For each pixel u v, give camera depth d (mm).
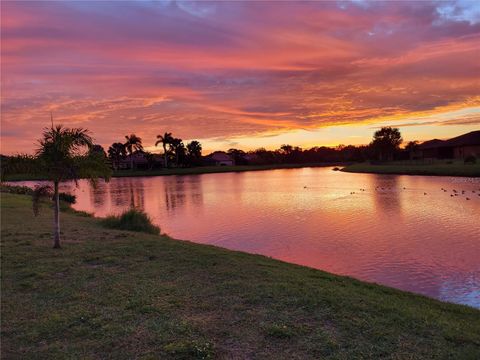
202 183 63594
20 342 5273
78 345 5113
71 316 6098
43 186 12086
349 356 4539
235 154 160500
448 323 5488
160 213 28000
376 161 100875
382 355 4539
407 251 13812
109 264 9406
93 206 35531
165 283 7723
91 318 5992
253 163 156000
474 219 20156
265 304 6359
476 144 85375
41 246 11609
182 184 62688
